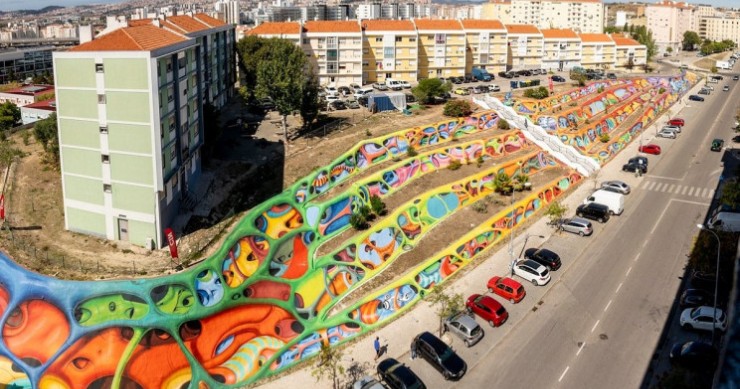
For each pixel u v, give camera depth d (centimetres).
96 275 5050
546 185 8144
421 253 6581
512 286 5734
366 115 10181
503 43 15300
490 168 8212
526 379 4644
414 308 5775
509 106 10806
